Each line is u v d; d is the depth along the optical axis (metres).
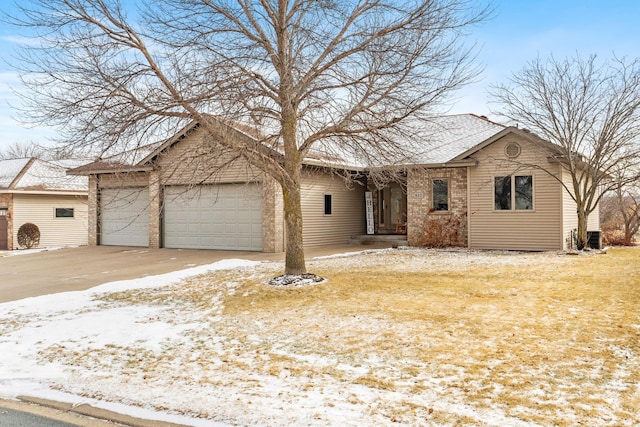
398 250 18.77
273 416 4.86
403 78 10.70
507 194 18.14
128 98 9.79
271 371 6.21
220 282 12.38
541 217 17.61
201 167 12.62
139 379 6.14
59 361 6.93
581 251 16.80
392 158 11.91
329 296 10.14
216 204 19.70
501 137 18.05
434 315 8.45
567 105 16.83
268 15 10.97
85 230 28.52
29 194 26.22
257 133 11.46
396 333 7.52
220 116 10.36
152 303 10.48
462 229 19.05
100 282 13.39
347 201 22.27
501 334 7.27
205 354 7.02
